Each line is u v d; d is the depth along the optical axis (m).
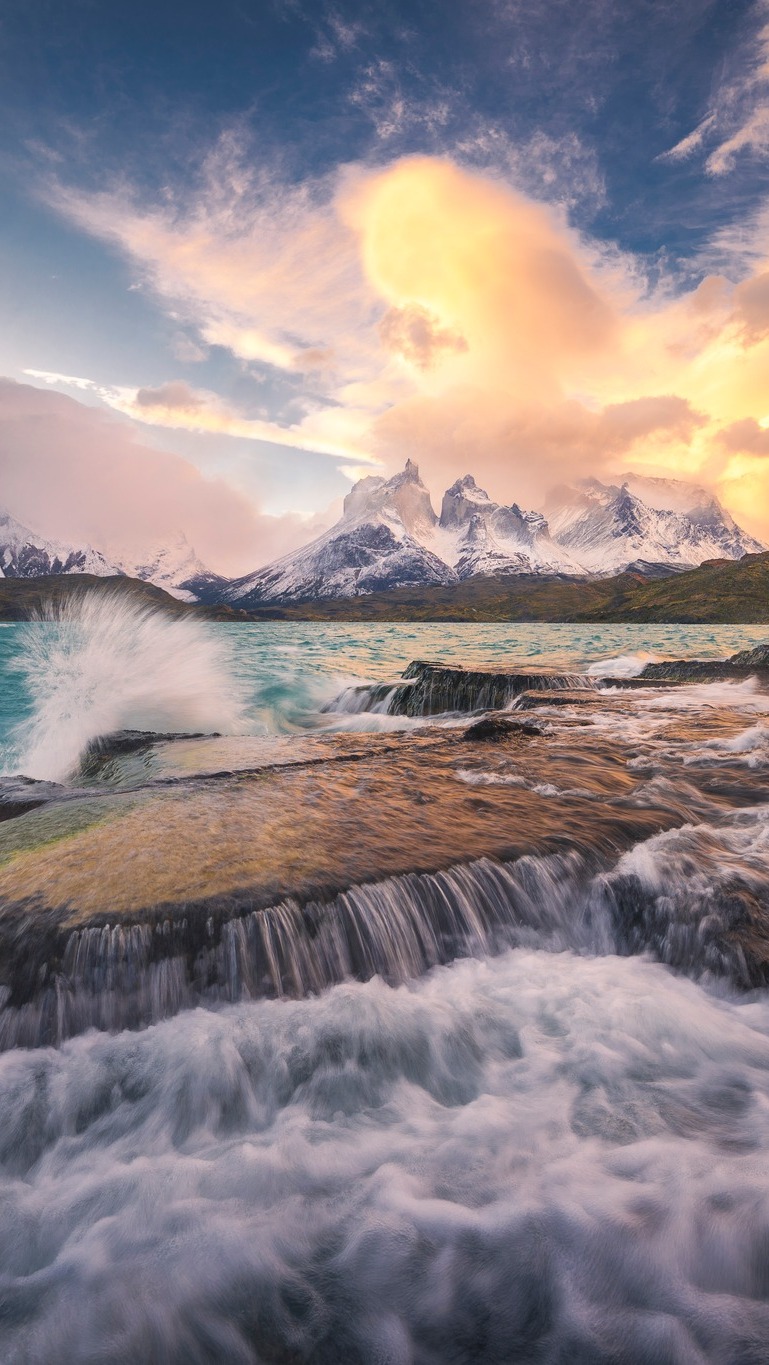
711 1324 2.67
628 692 19.19
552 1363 2.57
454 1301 2.82
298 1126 3.84
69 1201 3.42
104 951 4.61
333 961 5.04
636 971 5.41
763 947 5.21
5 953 4.56
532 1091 4.02
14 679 22.12
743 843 6.86
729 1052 4.37
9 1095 4.00
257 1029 4.47
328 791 8.16
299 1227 3.17
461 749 10.89
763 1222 3.01
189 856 5.89
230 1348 2.69
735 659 24.05
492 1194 3.29
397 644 54.00
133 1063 4.22
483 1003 4.86
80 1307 2.87
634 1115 3.79
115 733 13.81
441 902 5.57
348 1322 2.75
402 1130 3.78
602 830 6.93
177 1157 3.69
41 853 5.96
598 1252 2.96
